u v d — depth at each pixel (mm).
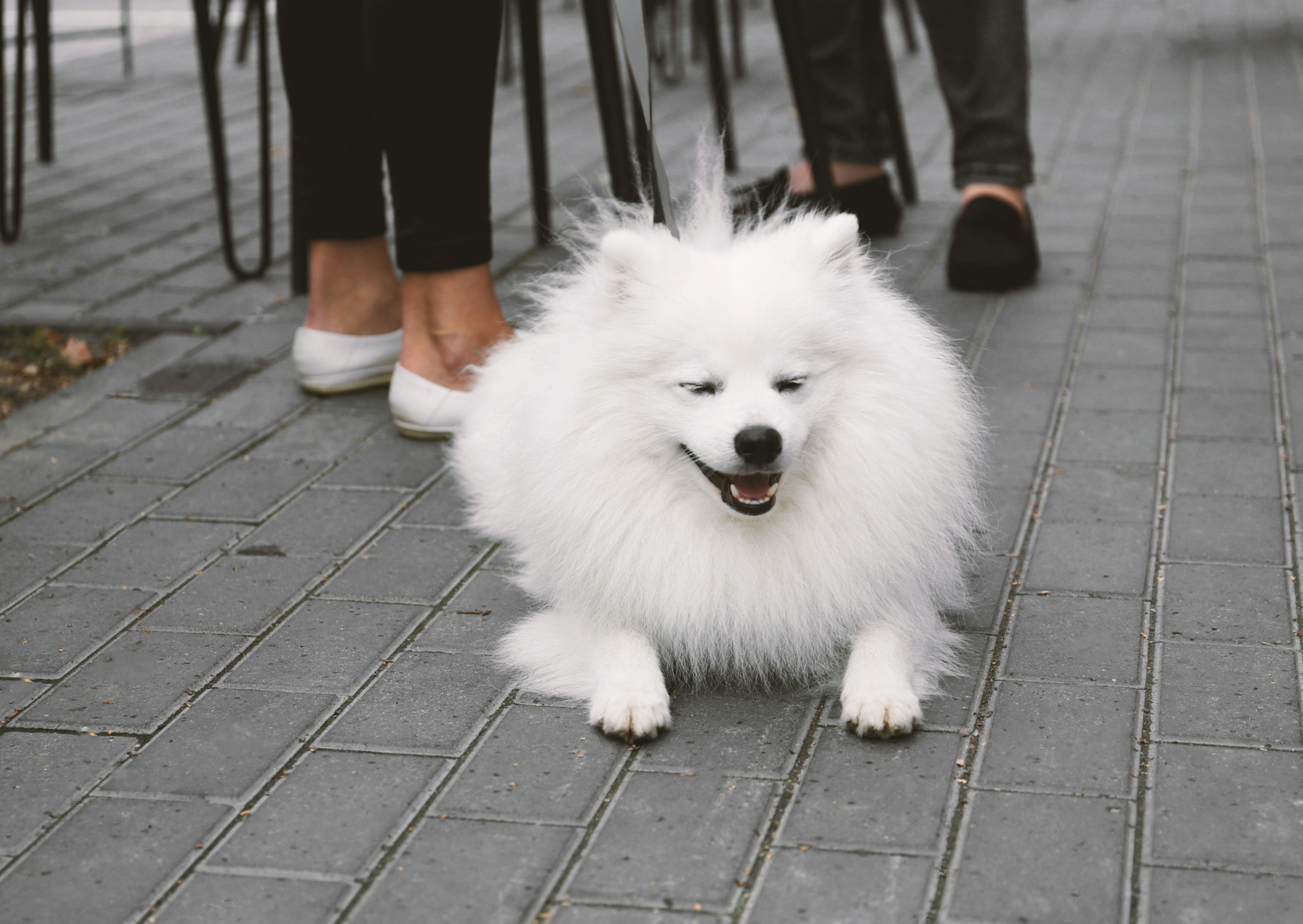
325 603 2871
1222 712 2352
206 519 3283
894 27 11062
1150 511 3174
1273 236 5230
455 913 1886
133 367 4289
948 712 2387
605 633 2512
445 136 3520
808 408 2340
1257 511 3154
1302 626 2648
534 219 5383
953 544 2736
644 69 2787
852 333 2387
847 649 2545
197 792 2197
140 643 2705
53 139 7387
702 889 1922
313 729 2385
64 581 2977
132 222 5910
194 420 3895
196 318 4715
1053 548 3018
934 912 1860
